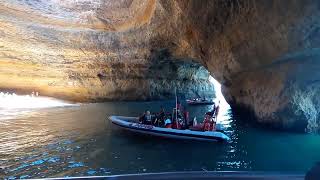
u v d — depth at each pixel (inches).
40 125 593.9
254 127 544.1
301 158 347.6
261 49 479.2
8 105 891.4
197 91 1226.6
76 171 314.0
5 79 992.2
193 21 609.6
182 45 815.1
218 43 583.8
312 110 465.1
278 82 486.9
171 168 320.5
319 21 361.1
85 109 855.7
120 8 902.4
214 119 489.1
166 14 733.9
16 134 507.5
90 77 1053.2
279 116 490.3
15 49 927.0
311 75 446.6
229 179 79.1
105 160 351.9
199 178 79.9
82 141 449.7
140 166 328.2
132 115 732.7
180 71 1125.7
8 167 329.1
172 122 478.6
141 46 930.1
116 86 1074.7
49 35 930.1
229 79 621.3
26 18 885.8
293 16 384.2
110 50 978.1
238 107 663.8
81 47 974.4
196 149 396.5
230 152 379.2
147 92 1100.5
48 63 998.4
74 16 950.4
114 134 495.2
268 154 365.7
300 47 410.3
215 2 513.3
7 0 820.0
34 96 1027.9
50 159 358.9
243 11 468.4
